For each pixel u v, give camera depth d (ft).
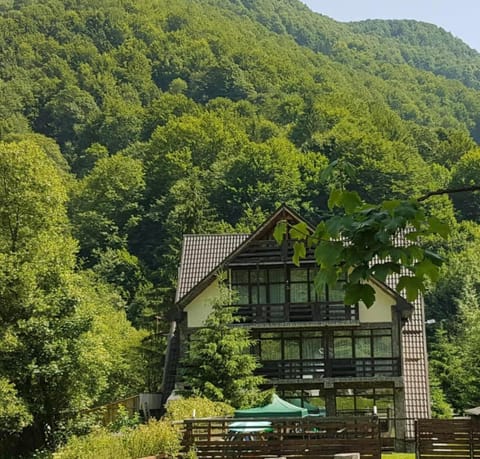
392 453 111.86
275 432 78.23
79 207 319.88
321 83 545.03
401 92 599.98
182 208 256.11
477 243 276.00
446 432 86.74
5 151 119.34
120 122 439.63
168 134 362.53
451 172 336.90
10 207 118.93
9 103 480.64
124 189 321.73
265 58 559.79
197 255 147.02
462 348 194.39
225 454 77.51
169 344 146.20
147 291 234.38
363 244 16.83
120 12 612.29
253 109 475.72
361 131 341.00
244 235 149.59
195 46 567.18
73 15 603.67
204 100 533.14
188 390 114.52
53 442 109.19
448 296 251.80
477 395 182.09
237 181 313.12
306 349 129.90
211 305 122.31
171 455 73.67
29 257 116.78
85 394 111.86
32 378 107.55
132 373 173.06
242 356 114.62
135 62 552.41
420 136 424.87
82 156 418.51
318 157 320.50
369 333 128.57
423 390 129.59
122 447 71.92
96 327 116.98
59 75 523.70
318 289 17.28
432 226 17.07
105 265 279.49
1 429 103.86
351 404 128.06
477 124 600.80
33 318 108.37
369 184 307.17
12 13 592.60
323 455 76.07
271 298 130.00
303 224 19.20
